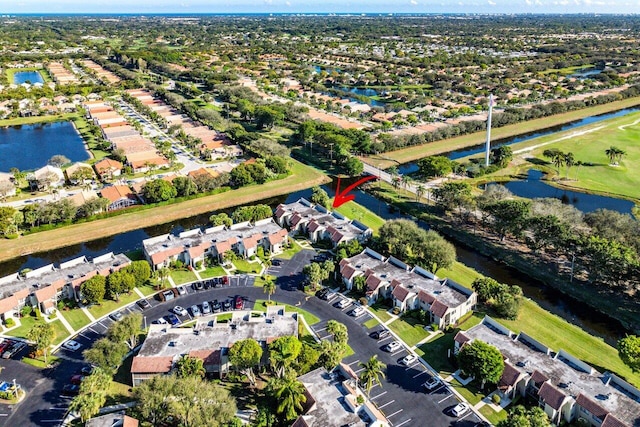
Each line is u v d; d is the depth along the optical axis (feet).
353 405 321.52
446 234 618.44
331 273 504.84
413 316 442.50
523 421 296.30
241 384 365.81
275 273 510.58
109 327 394.93
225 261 528.63
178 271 512.63
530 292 498.69
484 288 450.30
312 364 361.71
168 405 313.32
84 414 314.55
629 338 368.89
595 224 553.23
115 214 645.10
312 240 576.20
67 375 371.76
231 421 306.96
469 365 355.15
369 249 524.93
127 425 308.40
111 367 360.07
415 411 339.36
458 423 330.13
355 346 404.36
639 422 309.01
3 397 347.15
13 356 390.42
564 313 464.24
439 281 470.80
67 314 443.73
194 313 440.45
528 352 376.48
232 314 435.12
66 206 613.93
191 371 352.69
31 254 565.53
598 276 493.77
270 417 316.60
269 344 370.94
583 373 353.31
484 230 620.08
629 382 360.07
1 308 425.28
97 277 452.76
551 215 540.52
